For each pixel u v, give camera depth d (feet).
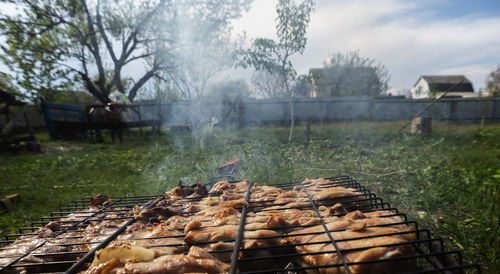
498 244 8.66
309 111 82.02
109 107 52.21
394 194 16.65
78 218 8.46
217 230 6.33
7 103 44.11
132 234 6.67
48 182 21.38
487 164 21.49
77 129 53.42
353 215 6.97
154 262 4.98
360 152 31.81
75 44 68.59
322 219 7.09
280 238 6.34
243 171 21.22
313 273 5.61
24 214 14.83
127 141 52.19
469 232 10.28
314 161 26.76
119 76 78.18
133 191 17.83
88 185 19.88
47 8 61.77
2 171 25.80
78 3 64.34
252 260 5.24
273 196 9.66
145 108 76.69
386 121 76.54
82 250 6.27
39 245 6.34
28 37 62.80
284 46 35.47
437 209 13.69
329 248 5.41
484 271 8.05
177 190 10.74
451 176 17.88
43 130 84.07
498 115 72.79
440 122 67.56
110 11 70.69
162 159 30.63
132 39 76.28
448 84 158.71
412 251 5.18
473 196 13.76
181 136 51.08
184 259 4.98
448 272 4.92
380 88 127.34
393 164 24.00
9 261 6.02
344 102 81.46
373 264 4.95
